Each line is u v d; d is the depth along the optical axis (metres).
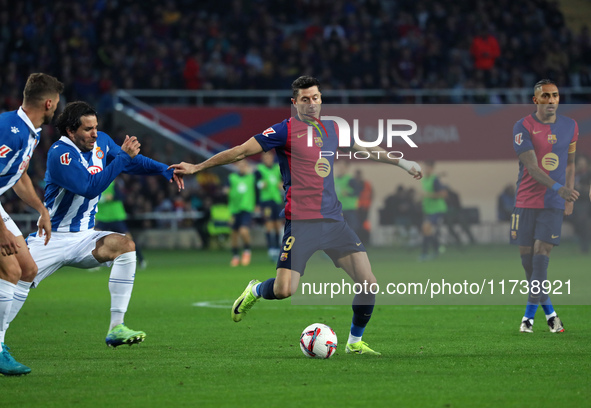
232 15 91.06
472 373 17.89
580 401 14.94
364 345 21.00
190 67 84.00
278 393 15.80
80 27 84.94
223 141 83.69
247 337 24.38
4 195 69.88
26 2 87.38
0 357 17.80
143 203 76.12
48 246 21.77
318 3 94.94
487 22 94.12
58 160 21.05
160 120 83.00
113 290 21.75
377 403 14.86
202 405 14.77
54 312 31.44
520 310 32.06
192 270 53.53
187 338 24.19
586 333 24.94
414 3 96.38
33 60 82.12
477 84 88.25
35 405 14.84
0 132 18.11
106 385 16.70
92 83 81.50
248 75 85.12
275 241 61.34
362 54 88.50
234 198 57.78
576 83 94.12
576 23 101.00
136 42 86.00
